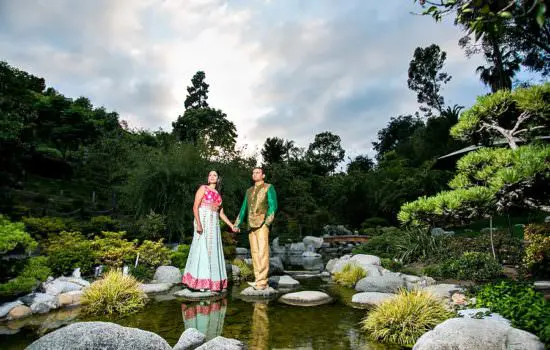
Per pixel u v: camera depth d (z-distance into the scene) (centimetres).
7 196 1502
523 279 648
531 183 405
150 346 303
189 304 546
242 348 338
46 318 458
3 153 1486
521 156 414
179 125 3828
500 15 262
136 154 1404
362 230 2136
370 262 920
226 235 1056
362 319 456
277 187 2223
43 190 2167
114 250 739
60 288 560
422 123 5275
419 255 980
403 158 3038
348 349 342
